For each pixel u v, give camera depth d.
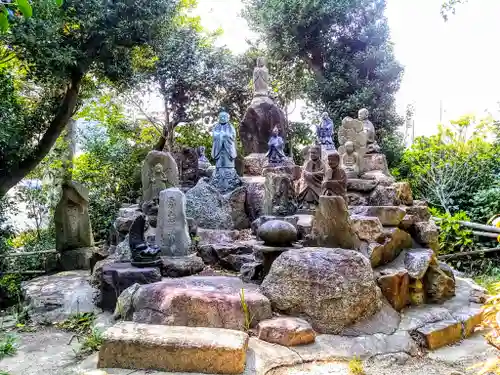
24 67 9.80
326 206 5.03
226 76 14.30
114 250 6.97
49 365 3.63
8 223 10.05
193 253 5.95
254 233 6.91
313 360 3.60
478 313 4.72
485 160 9.90
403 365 3.75
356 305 4.17
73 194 8.09
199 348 3.36
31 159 10.08
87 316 4.81
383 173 8.25
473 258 8.09
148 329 3.69
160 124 14.54
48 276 6.98
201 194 7.38
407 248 5.72
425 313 4.65
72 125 13.76
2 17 2.34
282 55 14.87
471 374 3.55
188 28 14.28
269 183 7.06
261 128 10.77
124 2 9.68
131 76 11.12
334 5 13.48
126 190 12.98
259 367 3.41
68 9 8.91
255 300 4.13
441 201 9.66
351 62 13.73
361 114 8.98
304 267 4.26
